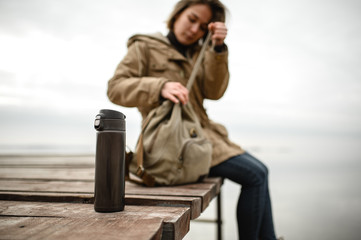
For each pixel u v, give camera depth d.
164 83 1.39
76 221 0.68
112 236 0.56
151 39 1.65
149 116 1.38
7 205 0.90
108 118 0.77
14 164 2.79
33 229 0.61
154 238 0.58
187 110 1.47
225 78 1.73
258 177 1.46
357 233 4.06
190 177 1.31
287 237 3.85
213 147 1.58
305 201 6.17
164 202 0.92
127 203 0.94
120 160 0.79
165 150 1.28
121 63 1.59
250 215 1.44
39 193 1.06
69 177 1.75
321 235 3.96
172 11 1.71
